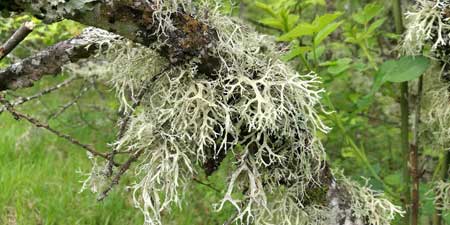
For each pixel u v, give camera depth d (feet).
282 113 1.58
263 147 1.59
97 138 4.38
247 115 1.53
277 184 1.73
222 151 1.66
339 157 3.64
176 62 1.53
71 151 4.17
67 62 1.63
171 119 1.61
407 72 1.96
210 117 1.60
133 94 1.70
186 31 1.50
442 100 2.17
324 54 3.38
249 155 1.63
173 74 1.60
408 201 2.33
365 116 3.54
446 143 2.29
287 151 1.65
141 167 1.61
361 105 2.43
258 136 1.56
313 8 3.63
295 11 3.12
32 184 3.47
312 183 1.74
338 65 2.36
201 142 1.52
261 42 1.75
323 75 2.75
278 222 1.77
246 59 1.62
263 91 1.56
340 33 3.61
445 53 1.98
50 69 1.62
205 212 3.28
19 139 4.20
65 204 3.27
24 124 4.58
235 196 2.78
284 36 1.92
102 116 4.72
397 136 4.03
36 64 1.61
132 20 1.43
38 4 1.31
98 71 3.24
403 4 3.03
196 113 1.55
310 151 1.68
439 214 2.36
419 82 2.23
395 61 2.03
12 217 3.16
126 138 1.65
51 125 4.55
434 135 2.40
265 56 1.67
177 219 3.17
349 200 1.81
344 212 1.78
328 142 3.54
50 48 1.63
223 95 1.58
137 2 1.42
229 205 3.20
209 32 1.55
